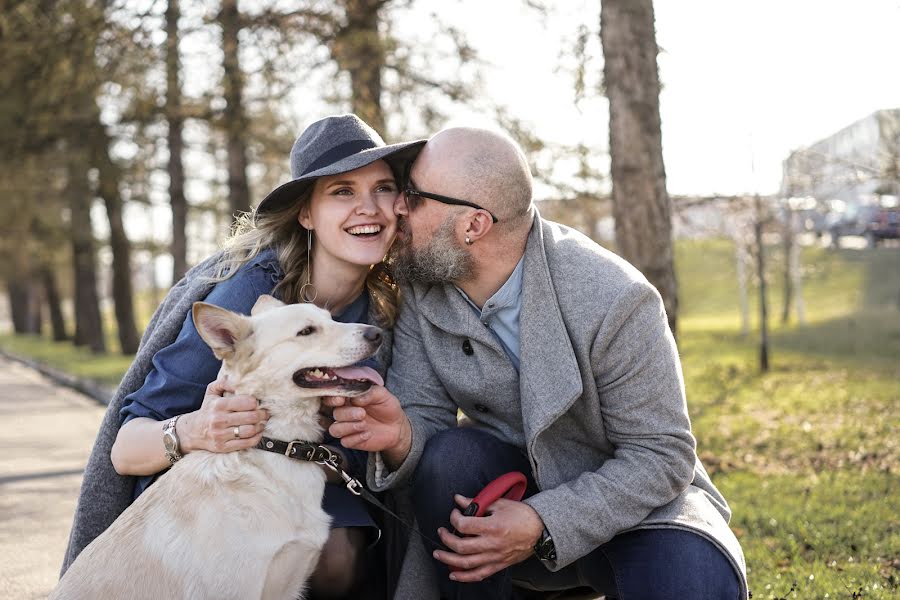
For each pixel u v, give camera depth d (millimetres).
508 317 3164
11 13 10422
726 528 2953
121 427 3109
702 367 14016
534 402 2965
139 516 2809
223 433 2850
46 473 7641
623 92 6453
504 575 3055
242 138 11258
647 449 2926
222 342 2973
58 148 15312
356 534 3273
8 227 20438
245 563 2742
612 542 2959
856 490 5492
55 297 34625
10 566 4867
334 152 3285
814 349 15664
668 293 6504
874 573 3844
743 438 7754
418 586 3195
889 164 8852
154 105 11102
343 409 2959
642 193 6457
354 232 3289
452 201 3008
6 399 14422
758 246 13195
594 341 2934
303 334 3016
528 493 3285
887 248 27531
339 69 9188
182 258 14828
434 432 3291
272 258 3477
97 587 2686
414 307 3357
